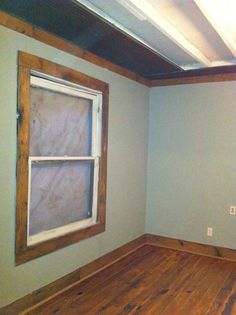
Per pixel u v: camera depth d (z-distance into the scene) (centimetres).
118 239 371
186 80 405
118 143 365
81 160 311
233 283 309
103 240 343
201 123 397
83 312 249
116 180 364
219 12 242
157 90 424
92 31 254
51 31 254
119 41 276
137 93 400
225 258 380
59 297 272
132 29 272
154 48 318
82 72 299
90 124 324
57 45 267
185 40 294
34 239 261
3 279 229
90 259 323
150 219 430
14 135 231
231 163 379
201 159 397
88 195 327
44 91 268
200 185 398
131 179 395
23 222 242
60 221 292
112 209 358
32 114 257
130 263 358
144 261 366
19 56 232
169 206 419
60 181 291
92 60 312
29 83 242
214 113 389
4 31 220
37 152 264
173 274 328
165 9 239
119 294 281
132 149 395
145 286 298
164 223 423
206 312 253
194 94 401
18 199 237
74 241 299
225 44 299
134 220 405
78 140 309
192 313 251
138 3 217
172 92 415
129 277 319
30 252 250
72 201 306
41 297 262
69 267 294
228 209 381
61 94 286
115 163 361
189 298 276
